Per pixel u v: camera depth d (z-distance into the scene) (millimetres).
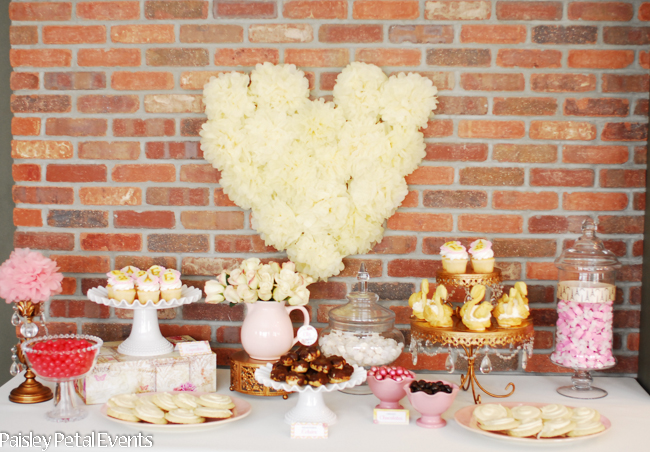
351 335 1543
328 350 1515
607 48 1753
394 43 1769
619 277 1788
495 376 1773
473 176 1784
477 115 1772
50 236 1831
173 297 1604
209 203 1811
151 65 1791
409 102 1720
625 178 1770
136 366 1502
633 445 1267
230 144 1721
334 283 1814
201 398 1396
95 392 1476
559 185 1778
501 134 1771
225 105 1725
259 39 1776
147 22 1784
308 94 1759
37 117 1815
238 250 1819
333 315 1589
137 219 1820
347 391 1605
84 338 1491
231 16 1775
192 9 1777
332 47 1771
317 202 1737
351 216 1756
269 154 1721
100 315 1846
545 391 1621
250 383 1529
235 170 1729
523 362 1719
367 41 1769
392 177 1732
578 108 1760
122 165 1813
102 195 1818
